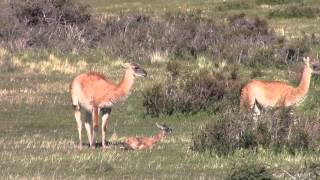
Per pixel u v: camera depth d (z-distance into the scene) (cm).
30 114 9106
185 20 15525
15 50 13175
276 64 12450
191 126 8338
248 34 14650
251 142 6631
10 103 9575
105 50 13488
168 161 6234
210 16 19238
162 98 9106
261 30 15000
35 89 10494
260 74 11406
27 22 14700
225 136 6625
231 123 6738
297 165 5866
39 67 11894
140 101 9681
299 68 11250
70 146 7062
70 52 13312
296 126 6712
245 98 7462
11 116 9000
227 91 9356
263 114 6912
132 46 13550
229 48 13275
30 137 7731
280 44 13662
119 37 14188
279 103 7381
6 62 11981
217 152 6519
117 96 6850
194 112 9050
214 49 13400
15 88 10538
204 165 6053
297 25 17775
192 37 14312
